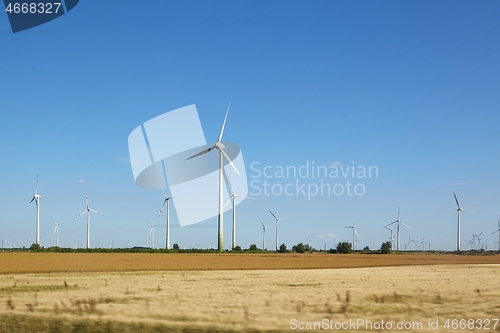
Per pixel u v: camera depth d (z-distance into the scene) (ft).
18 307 91.15
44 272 195.72
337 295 113.50
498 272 217.36
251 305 96.53
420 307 95.14
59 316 81.92
